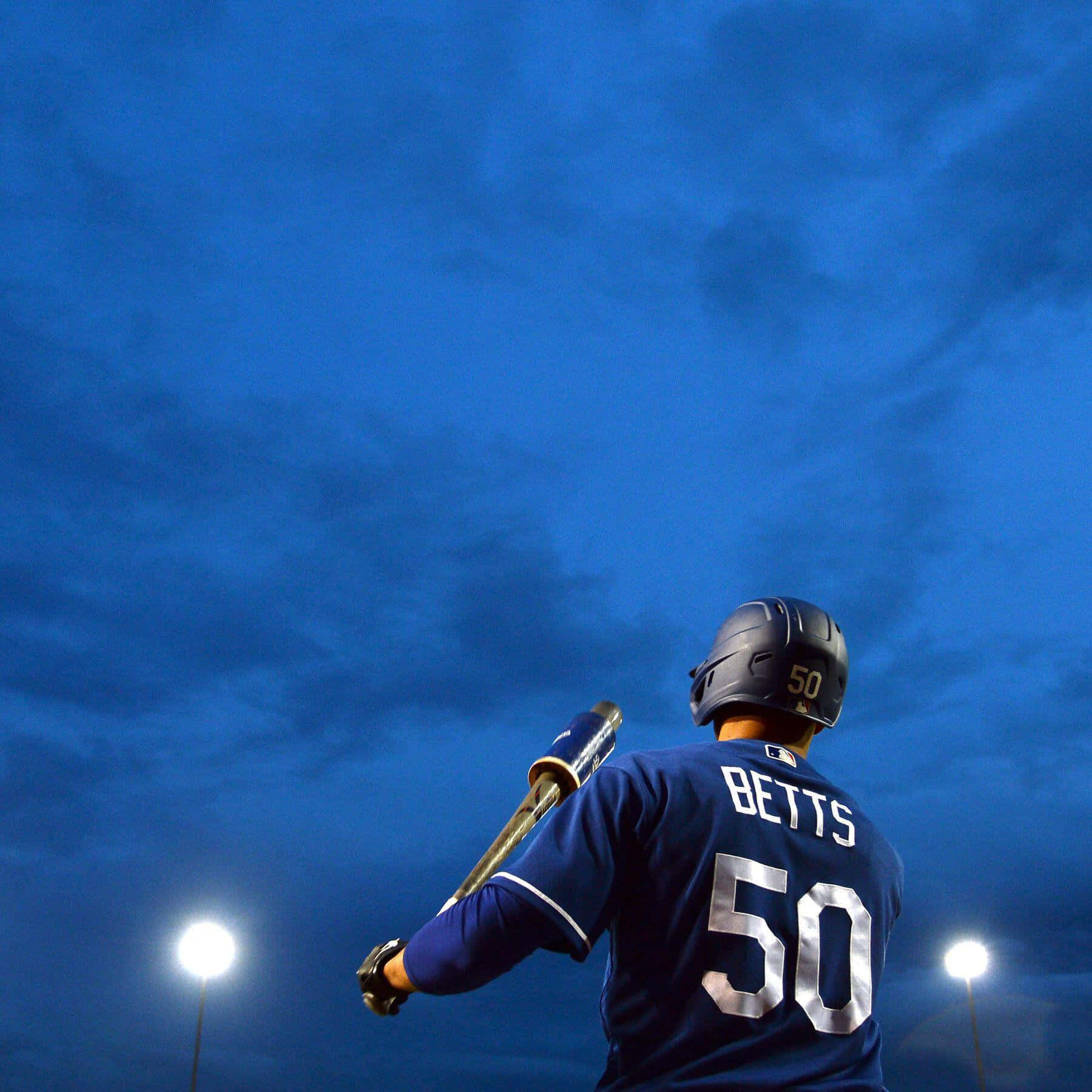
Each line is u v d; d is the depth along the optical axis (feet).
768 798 7.70
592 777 7.59
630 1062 7.02
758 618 8.63
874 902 7.76
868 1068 7.29
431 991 7.22
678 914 7.17
